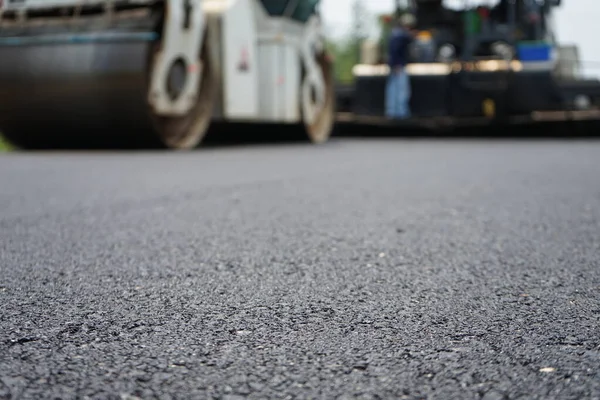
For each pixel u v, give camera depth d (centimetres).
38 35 689
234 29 823
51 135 722
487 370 120
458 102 1164
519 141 1059
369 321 151
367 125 1258
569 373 119
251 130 1044
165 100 709
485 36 1150
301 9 937
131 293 176
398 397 108
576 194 398
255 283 188
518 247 245
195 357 126
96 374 117
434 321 152
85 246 242
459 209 339
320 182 458
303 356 127
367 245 247
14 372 117
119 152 712
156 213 320
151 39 666
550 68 1124
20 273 199
